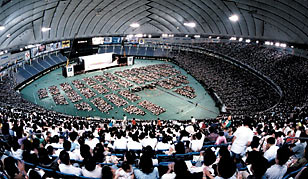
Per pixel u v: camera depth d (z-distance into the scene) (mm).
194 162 7391
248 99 42875
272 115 24344
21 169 5863
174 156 7844
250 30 41062
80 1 48844
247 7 35250
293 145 8516
